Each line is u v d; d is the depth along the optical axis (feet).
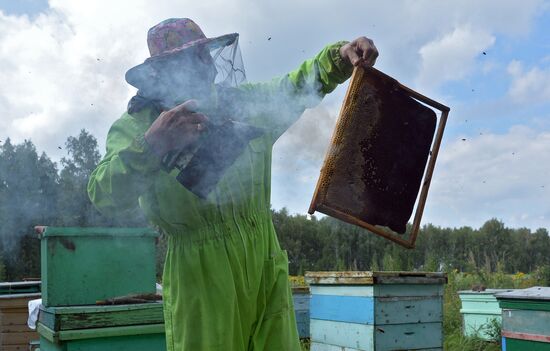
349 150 6.08
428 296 18.37
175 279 5.64
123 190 5.00
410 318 17.90
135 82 5.24
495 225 189.26
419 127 6.49
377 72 6.19
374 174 6.22
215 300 5.47
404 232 6.43
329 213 5.96
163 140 4.65
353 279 17.75
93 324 10.54
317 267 99.14
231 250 5.58
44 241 11.97
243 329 5.74
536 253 188.65
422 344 18.03
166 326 5.80
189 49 5.24
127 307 10.85
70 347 10.34
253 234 5.80
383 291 17.48
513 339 16.88
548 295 15.96
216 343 5.41
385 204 6.29
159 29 5.66
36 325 12.84
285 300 5.95
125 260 12.45
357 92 6.05
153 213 5.60
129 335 10.84
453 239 179.32
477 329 28.50
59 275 11.76
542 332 16.07
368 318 17.38
